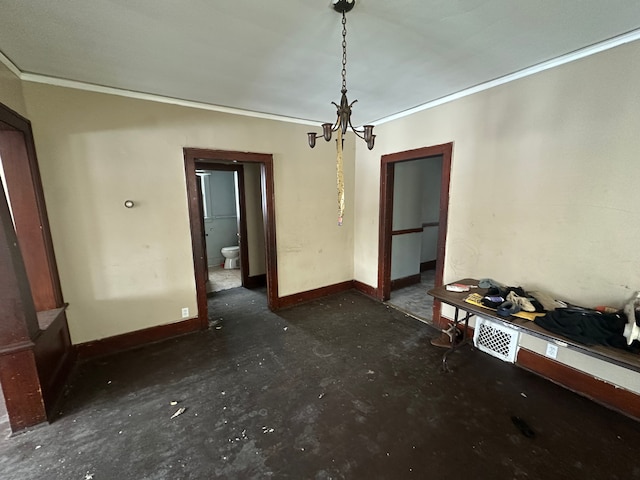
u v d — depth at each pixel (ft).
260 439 5.69
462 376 7.63
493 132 8.30
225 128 10.18
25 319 5.74
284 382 7.46
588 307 6.80
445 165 9.68
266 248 12.01
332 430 5.89
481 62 7.05
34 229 7.32
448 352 8.06
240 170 14.79
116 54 6.37
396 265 14.55
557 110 6.97
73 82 7.72
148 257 9.30
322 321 11.15
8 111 6.30
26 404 5.90
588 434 5.70
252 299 13.71
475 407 6.49
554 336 5.67
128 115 8.54
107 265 8.69
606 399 6.47
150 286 9.43
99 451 5.46
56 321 7.24
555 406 6.49
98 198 8.36
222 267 20.04
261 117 10.91
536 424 5.97
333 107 10.32
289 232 12.32
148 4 4.69
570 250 7.04
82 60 6.61
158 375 7.80
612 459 5.16
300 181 12.28
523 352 7.90
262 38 5.82
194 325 10.34
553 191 7.21
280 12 4.97
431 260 19.02
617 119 6.08
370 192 13.17
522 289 7.72
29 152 7.15
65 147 7.80
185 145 9.50
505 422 6.04
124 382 7.52
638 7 4.93
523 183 7.77
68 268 8.15
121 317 9.06
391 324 10.82
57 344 7.26
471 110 8.78
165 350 9.09
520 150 7.75
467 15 5.16
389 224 12.75
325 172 12.96
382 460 5.20
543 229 7.48
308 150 12.30
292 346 9.27
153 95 8.81
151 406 6.63
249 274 15.65
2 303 5.51
